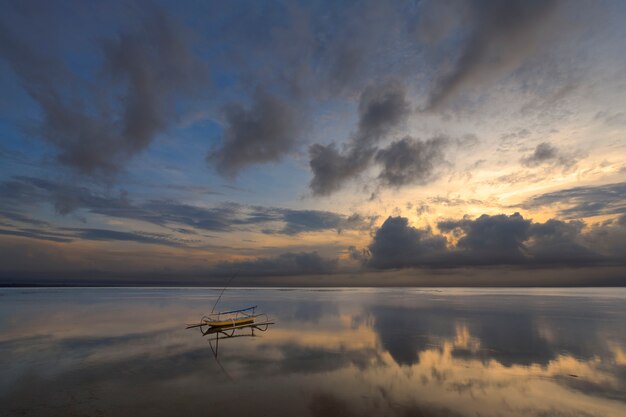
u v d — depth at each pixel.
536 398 13.34
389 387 14.59
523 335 26.53
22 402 13.04
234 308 50.47
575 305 58.78
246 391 14.09
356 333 27.86
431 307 53.47
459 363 18.30
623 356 19.73
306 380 15.48
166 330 29.17
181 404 12.78
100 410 12.31
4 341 24.12
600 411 12.17
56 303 57.75
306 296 98.31
